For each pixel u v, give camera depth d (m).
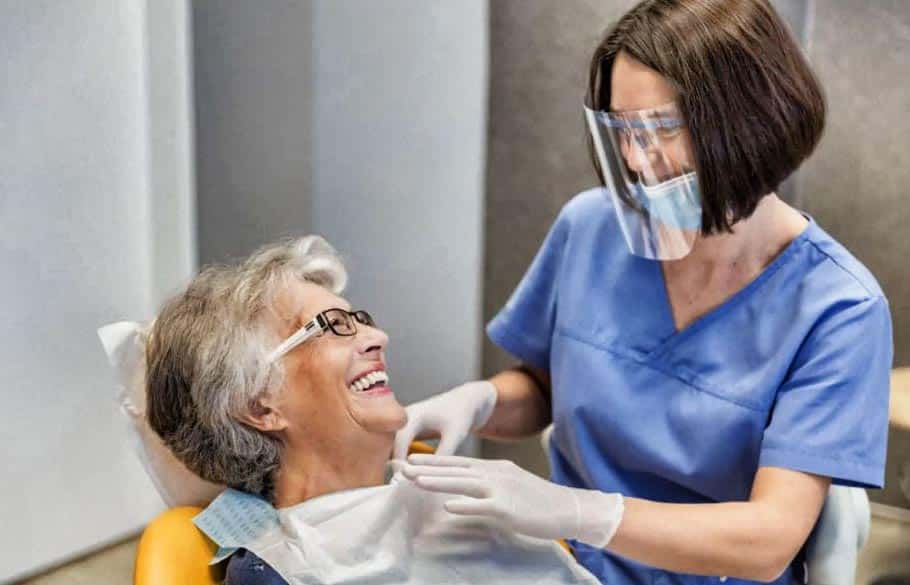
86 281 2.12
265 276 1.39
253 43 2.26
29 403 2.08
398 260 2.29
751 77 1.20
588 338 1.55
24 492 2.11
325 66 2.24
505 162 2.12
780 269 1.42
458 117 2.14
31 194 2.00
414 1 2.12
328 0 2.19
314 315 1.36
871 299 1.35
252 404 1.36
